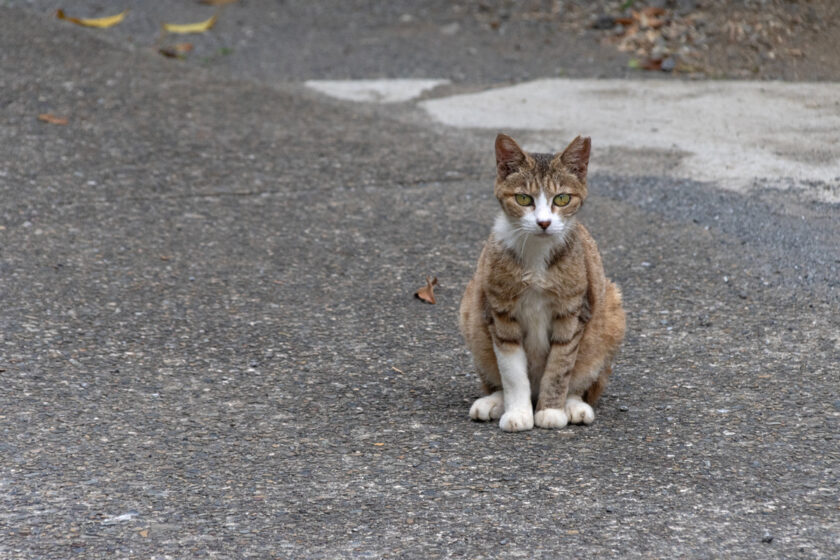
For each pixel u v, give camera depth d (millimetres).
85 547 4742
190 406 6461
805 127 12273
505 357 6301
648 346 7488
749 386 6703
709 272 8781
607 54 15773
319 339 7676
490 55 16016
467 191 10930
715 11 16219
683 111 13133
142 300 8250
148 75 14453
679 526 4871
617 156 11648
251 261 9141
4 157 11305
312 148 12133
